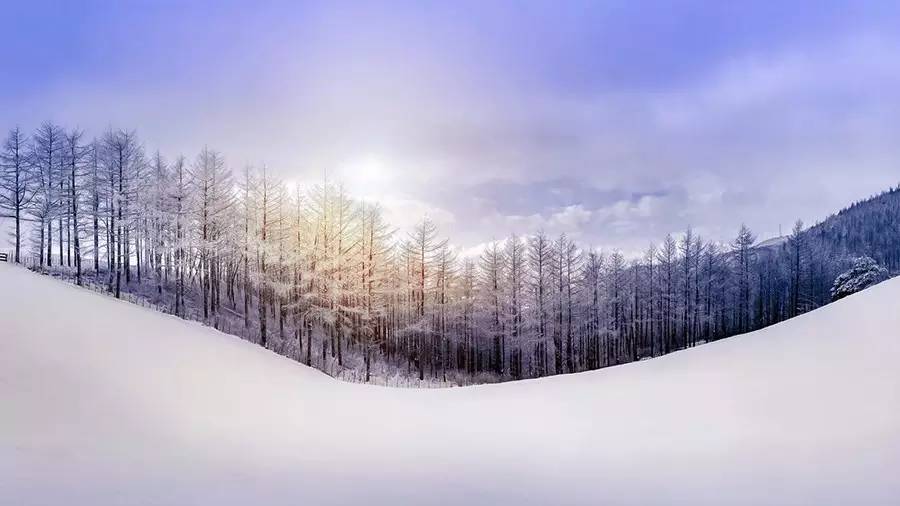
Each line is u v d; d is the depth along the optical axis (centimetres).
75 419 652
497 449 726
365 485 523
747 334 1652
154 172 3172
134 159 3120
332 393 1344
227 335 2116
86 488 442
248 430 775
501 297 3306
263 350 2030
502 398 1277
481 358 3878
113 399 769
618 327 3941
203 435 701
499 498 490
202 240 2847
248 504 438
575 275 3328
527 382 1642
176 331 1588
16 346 853
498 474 584
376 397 1343
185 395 918
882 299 1366
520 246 3309
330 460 632
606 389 1230
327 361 2895
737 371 1145
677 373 1280
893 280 1501
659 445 705
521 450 717
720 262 4000
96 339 1075
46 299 1293
